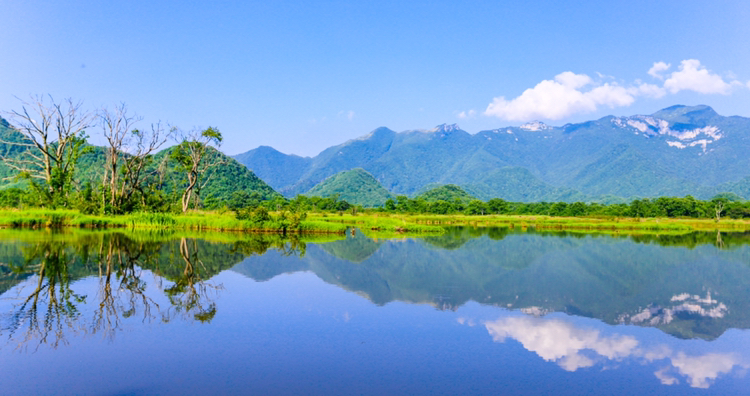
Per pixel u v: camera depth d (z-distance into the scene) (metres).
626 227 63.78
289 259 27.12
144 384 9.90
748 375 10.68
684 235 52.69
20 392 9.50
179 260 25.73
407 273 23.23
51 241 33.00
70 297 16.95
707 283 21.58
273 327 13.82
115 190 55.44
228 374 10.42
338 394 9.48
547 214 119.44
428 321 14.61
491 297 18.08
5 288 18.22
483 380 10.25
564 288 19.98
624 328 14.22
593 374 10.64
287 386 9.85
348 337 13.02
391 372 10.63
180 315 14.92
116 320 14.27
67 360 11.18
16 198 69.56
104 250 28.92
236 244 34.22
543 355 11.77
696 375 10.67
